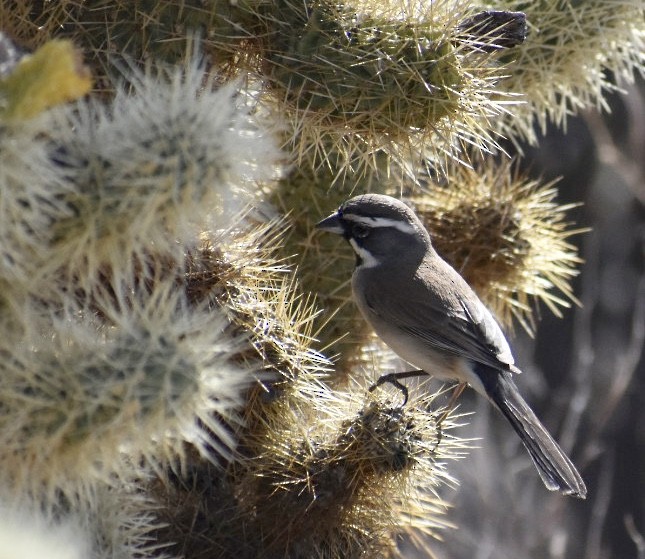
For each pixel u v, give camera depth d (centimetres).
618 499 2152
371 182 1062
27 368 574
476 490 1780
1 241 578
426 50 812
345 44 812
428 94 814
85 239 593
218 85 829
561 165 2100
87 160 591
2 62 613
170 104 588
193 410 571
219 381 586
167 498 854
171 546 841
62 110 594
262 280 837
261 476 838
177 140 579
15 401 574
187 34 806
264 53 827
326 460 832
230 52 831
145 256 691
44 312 625
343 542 866
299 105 828
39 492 609
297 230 1028
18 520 535
